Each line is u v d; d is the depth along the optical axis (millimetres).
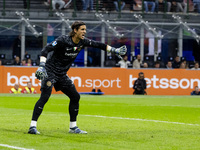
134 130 9062
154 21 30484
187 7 31078
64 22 29672
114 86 25734
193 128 9602
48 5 30422
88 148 6699
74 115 8461
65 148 6660
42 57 7973
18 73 24781
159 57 28859
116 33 29516
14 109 14008
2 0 29906
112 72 25719
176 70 26312
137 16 30422
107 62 28422
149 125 10055
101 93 24734
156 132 8805
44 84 8219
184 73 26359
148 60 29188
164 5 30844
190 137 8180
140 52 30516
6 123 9820
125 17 30406
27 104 16375
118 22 30031
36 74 7895
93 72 25531
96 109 14875
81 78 25422
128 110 14633
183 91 26375
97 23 29859
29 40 29891
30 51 30000
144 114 13156
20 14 29594
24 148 6539
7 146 6695
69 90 8398
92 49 31219
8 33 29281
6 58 29781
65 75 8383
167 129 9328
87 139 7660
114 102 18766
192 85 26469
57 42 8023
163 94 26188
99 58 31234
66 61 8234
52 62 8195
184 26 30234
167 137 8125
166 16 30641
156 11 30828
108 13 30422
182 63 28438
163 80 26188
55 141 7293
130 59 30578
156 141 7609
